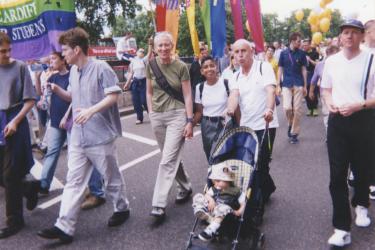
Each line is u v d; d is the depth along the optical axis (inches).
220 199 142.8
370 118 148.3
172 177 182.4
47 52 225.5
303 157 276.7
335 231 154.3
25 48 228.5
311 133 355.9
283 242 158.6
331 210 186.9
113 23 867.4
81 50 161.0
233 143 156.5
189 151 305.4
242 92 173.9
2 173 189.8
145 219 185.2
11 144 170.6
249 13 316.2
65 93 182.5
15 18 226.2
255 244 148.5
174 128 183.9
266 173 169.3
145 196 213.8
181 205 200.1
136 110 437.1
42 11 221.1
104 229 176.4
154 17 373.1
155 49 182.7
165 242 162.9
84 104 163.3
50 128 214.1
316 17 521.3
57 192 223.8
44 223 184.4
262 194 167.8
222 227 143.0
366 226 168.4
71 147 168.1
